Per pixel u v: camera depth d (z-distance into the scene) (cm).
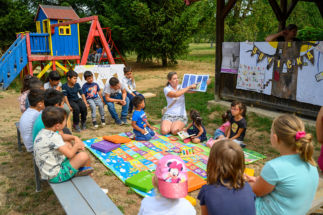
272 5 843
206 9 1797
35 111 383
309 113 554
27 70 1272
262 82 631
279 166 204
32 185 369
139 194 337
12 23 1672
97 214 240
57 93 389
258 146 504
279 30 883
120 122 644
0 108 798
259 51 627
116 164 418
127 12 1683
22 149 494
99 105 634
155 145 497
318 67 519
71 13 1223
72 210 246
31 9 2158
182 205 199
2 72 1053
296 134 198
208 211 188
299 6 2233
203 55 2630
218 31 721
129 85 703
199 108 746
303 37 1166
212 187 190
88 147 491
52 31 1141
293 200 205
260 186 214
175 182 196
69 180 302
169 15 1686
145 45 1730
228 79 723
